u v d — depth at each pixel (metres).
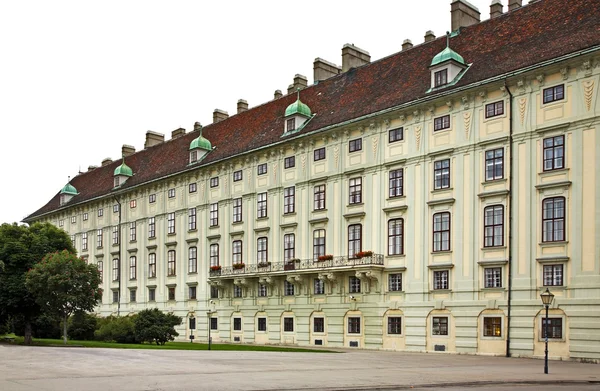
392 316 48.94
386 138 50.94
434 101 47.38
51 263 49.00
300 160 57.44
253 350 43.12
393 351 47.09
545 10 46.44
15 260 53.22
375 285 50.25
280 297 57.75
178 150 76.81
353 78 59.19
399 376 26.22
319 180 55.53
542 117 42.00
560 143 41.03
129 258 77.31
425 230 47.56
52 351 36.97
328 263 53.31
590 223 39.16
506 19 49.31
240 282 60.56
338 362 32.94
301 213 56.78
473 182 45.12
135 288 75.50
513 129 43.25
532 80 42.62
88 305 49.59
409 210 48.72
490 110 44.78
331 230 54.09
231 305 62.62
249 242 61.44
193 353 36.97
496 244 43.59
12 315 54.53
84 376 23.88
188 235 68.94
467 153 45.66
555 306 39.97
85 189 92.12
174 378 23.42
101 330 53.56
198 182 68.38
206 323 65.31
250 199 61.88
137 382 22.11
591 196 39.25
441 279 46.41
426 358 38.41
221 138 70.19
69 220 90.06
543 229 41.28
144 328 50.50
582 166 39.78
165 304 70.81
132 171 82.44
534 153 42.16
